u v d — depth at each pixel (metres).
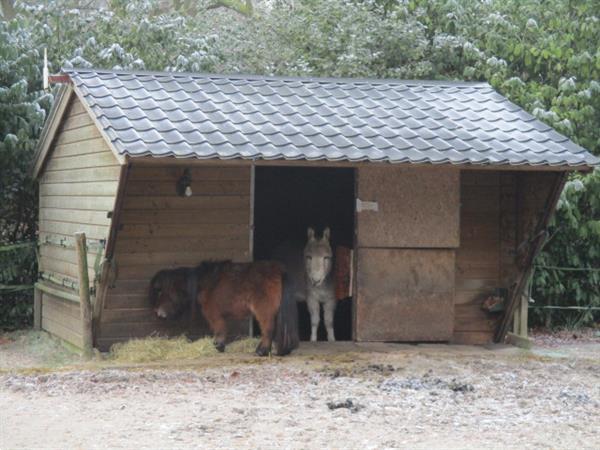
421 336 13.70
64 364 12.55
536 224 13.84
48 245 15.25
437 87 15.27
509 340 14.41
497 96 15.10
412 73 19.50
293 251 14.54
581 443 8.43
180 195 12.94
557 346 14.85
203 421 8.98
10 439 8.37
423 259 13.66
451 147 12.70
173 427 8.76
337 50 20.14
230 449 8.05
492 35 18.53
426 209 13.57
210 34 20.33
